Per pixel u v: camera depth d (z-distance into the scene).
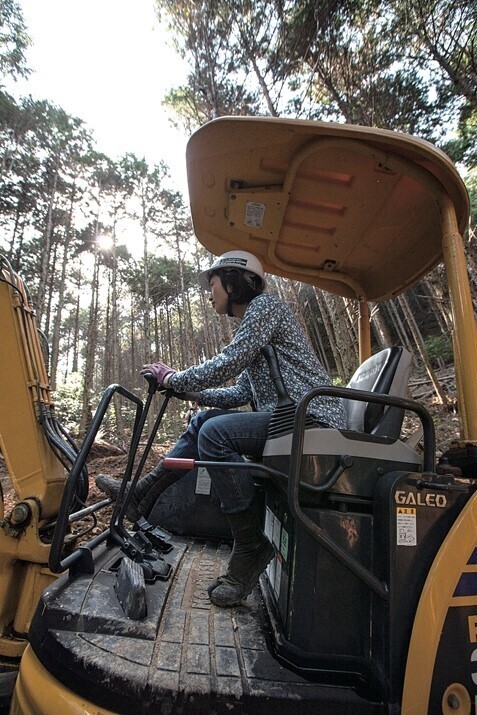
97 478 2.47
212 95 9.98
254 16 9.07
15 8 13.98
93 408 18.06
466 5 7.90
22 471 2.10
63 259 20.11
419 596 1.32
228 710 1.17
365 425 1.91
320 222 2.31
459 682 1.28
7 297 2.16
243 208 2.24
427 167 1.74
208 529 2.62
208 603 1.69
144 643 1.36
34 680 1.33
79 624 1.41
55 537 1.59
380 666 1.31
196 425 2.49
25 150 17.28
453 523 1.41
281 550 1.66
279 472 1.53
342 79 9.55
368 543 1.46
